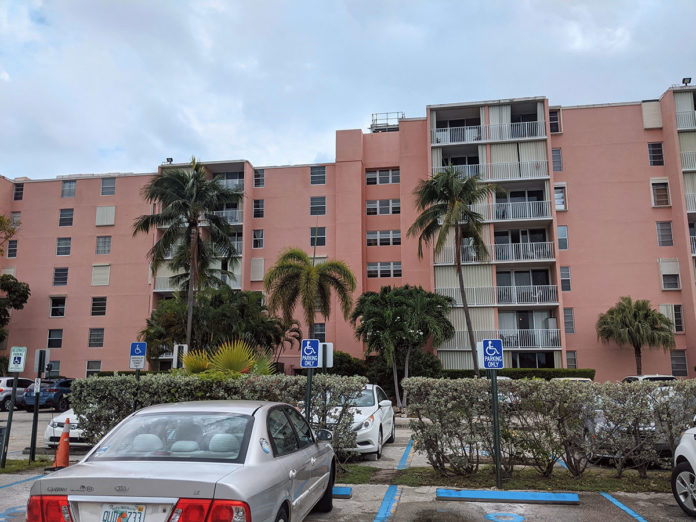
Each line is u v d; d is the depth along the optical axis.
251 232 38.41
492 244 33.06
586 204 34.03
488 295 32.72
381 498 8.05
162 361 38.91
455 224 25.41
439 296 29.78
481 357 8.91
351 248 36.41
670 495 8.15
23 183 41.91
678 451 7.24
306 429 6.62
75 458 11.83
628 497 8.04
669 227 33.12
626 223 33.50
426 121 36.53
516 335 31.98
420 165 36.09
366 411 11.98
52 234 40.84
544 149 33.75
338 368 32.03
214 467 4.34
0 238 40.66
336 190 37.62
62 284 40.00
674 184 32.75
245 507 3.94
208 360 12.09
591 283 33.22
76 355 38.78
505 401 9.14
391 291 29.89
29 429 18.12
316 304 26.22
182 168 38.97
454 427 9.26
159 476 4.03
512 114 35.94
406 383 9.61
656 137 34.06
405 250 35.22
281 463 5.00
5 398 27.50
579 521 6.84
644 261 32.97
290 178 39.00
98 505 3.99
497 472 8.59
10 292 38.19
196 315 29.12
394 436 15.12
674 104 33.22
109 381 10.80
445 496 7.91
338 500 7.94
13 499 7.96
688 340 31.41
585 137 34.72
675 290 32.38
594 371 29.97
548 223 33.66
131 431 5.01
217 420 5.11
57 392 26.20
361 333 29.44
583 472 9.66
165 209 26.58
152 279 38.47
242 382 10.25
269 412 5.57
